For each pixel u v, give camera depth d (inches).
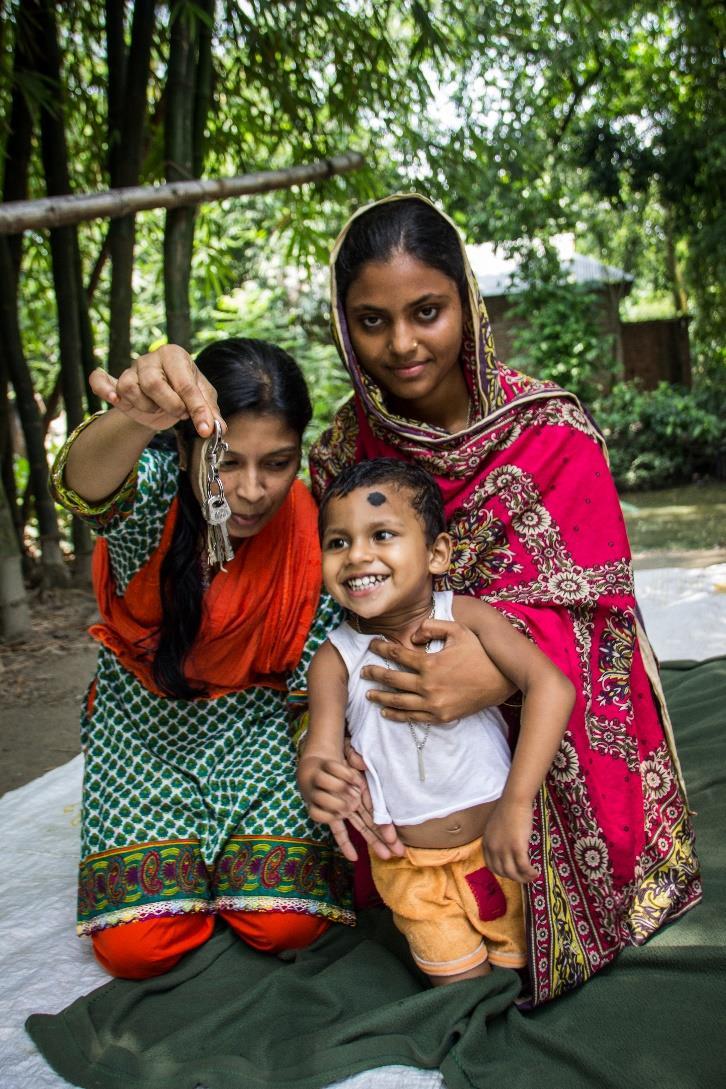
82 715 86.4
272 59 244.7
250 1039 67.7
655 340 603.5
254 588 77.2
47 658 205.0
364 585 68.8
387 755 69.6
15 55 235.9
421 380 77.5
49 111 217.6
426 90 250.1
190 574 75.2
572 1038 64.1
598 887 72.5
